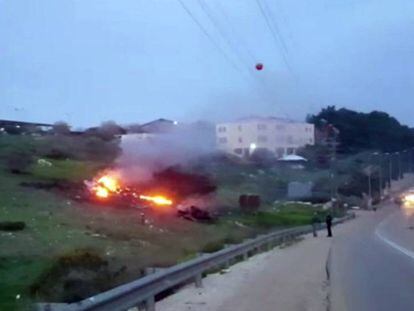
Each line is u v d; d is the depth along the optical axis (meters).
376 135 162.50
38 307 9.34
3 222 29.59
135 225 36.00
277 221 60.94
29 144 56.41
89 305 9.44
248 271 22.56
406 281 19.69
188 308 14.28
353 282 19.41
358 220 86.38
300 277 20.73
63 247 25.55
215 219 49.12
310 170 118.25
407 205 127.06
